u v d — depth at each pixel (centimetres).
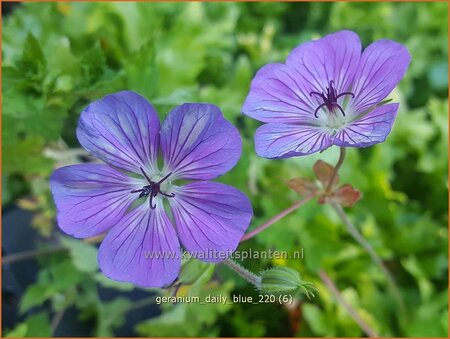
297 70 11
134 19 18
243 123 18
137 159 10
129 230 10
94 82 14
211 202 10
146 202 11
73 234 10
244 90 18
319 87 11
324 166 12
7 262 16
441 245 17
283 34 22
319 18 22
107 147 10
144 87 14
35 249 17
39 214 17
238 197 10
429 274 17
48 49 14
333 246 16
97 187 10
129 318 17
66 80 14
